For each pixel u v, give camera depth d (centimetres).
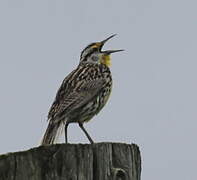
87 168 963
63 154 948
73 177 947
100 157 980
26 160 930
